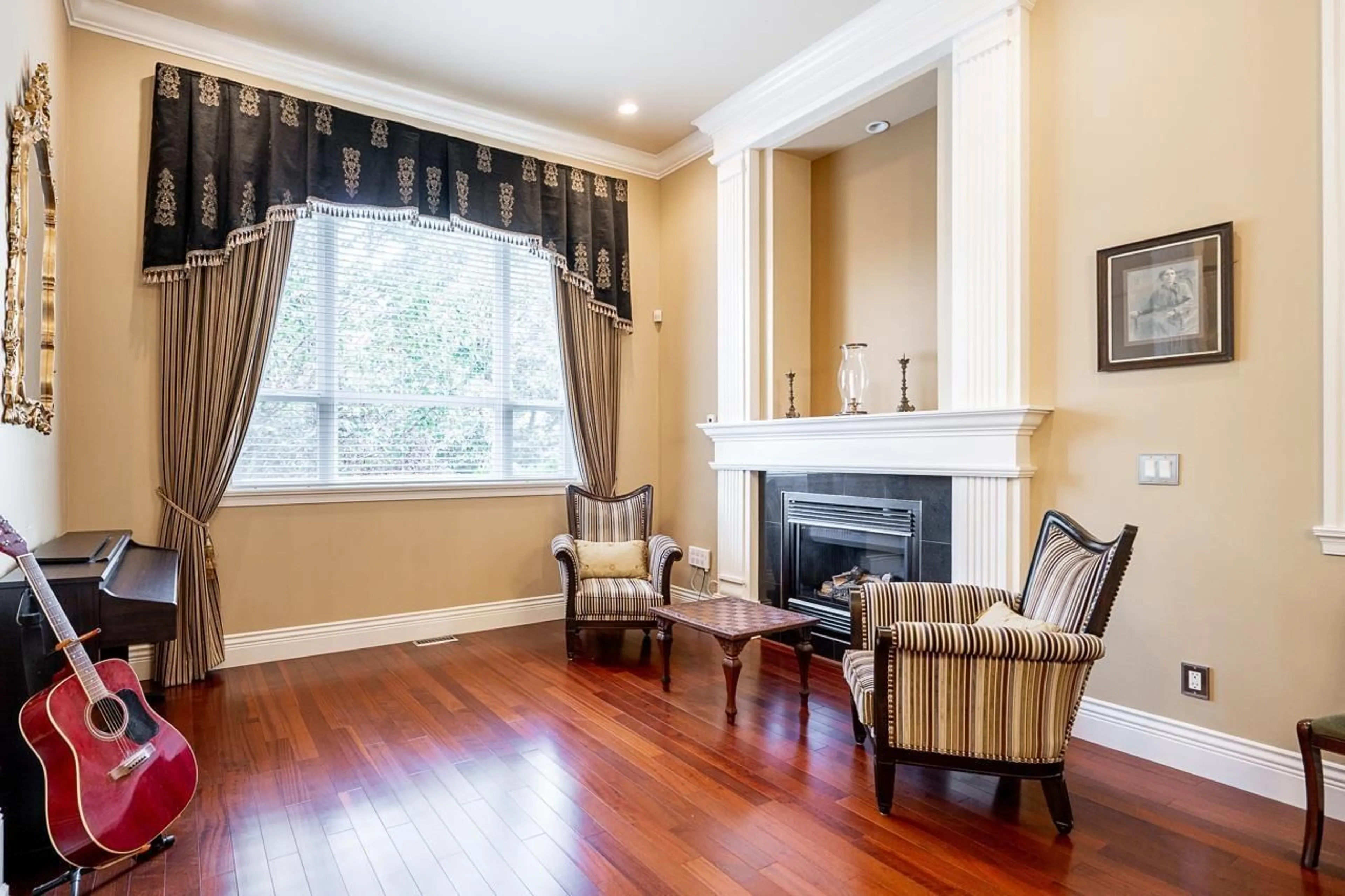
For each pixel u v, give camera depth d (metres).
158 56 3.78
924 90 3.88
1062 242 3.10
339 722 3.17
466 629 4.73
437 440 4.68
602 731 3.08
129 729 2.07
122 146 3.67
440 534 4.64
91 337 3.58
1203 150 2.67
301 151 4.07
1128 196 2.88
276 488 4.08
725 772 2.69
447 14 3.70
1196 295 2.68
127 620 2.22
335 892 1.97
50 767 1.86
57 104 3.21
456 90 4.50
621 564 4.48
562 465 5.20
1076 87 3.05
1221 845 2.20
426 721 3.19
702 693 3.58
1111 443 2.93
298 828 2.29
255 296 3.92
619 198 5.35
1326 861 2.11
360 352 4.40
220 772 2.68
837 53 3.94
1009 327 3.19
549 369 5.15
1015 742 2.29
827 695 3.55
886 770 2.39
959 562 3.39
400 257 4.54
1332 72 2.35
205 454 3.78
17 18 2.36
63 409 3.44
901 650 2.33
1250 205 2.55
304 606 4.18
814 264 4.85
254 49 3.97
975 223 3.31
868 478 3.92
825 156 4.79
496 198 4.75
